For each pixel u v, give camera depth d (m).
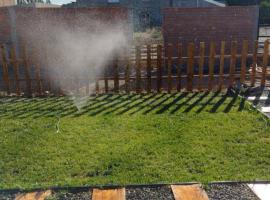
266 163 2.42
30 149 2.69
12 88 4.81
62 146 2.74
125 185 2.10
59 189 2.08
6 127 3.18
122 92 4.43
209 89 4.38
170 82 4.32
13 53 4.25
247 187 2.08
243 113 3.45
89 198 1.99
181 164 2.41
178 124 3.18
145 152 2.60
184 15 6.21
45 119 3.39
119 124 3.21
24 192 2.06
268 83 4.60
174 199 1.96
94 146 2.73
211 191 2.04
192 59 4.27
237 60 6.03
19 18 6.53
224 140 2.80
